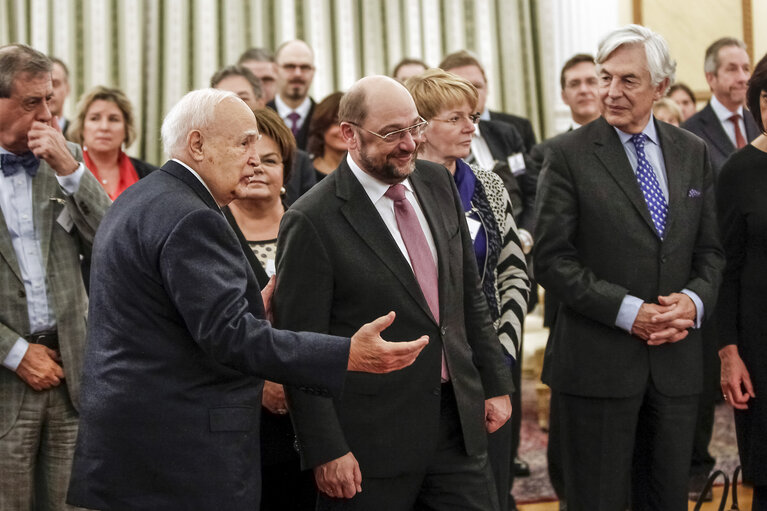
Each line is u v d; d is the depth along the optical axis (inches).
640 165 125.1
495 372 110.7
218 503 87.8
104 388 88.4
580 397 125.6
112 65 258.1
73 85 256.1
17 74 112.7
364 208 102.8
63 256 119.2
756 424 130.6
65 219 119.4
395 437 101.9
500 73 282.2
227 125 91.7
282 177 128.8
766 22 289.0
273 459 117.3
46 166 120.3
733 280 132.3
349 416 101.8
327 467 99.3
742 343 131.6
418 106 122.4
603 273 123.2
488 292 121.0
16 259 116.7
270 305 103.4
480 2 281.3
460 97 121.7
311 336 87.4
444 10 279.6
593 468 125.0
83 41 256.8
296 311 100.2
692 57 288.0
